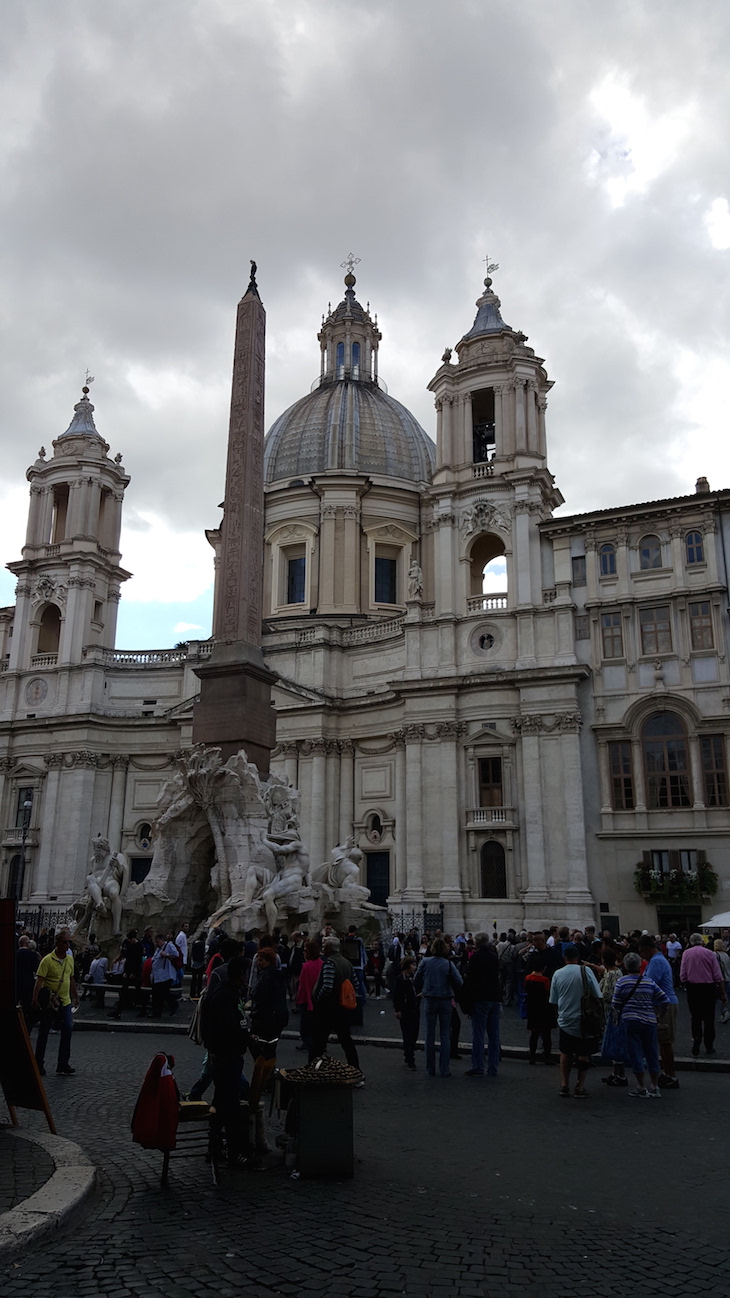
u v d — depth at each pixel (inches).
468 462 2006.6
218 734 1218.6
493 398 2108.8
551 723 1760.6
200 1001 409.4
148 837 2224.4
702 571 1731.1
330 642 2128.4
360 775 2054.6
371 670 2091.5
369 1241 299.7
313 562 2380.7
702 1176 379.2
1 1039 424.2
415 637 1939.0
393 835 1964.8
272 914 1088.2
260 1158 395.9
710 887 1577.3
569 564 1840.6
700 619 1715.1
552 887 1689.2
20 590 2417.6
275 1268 275.3
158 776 2250.2
